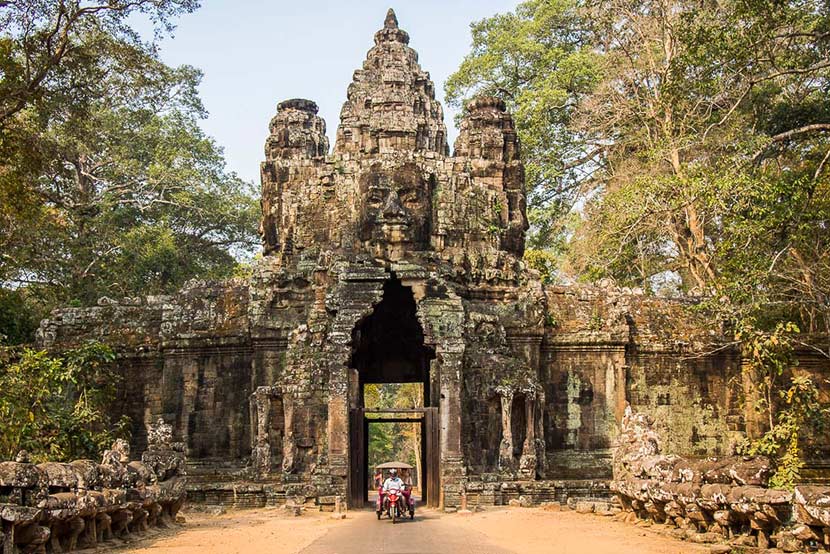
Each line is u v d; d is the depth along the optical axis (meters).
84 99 34.34
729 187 28.42
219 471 33.34
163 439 24.59
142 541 19.86
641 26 42.75
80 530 17.11
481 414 31.78
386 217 32.38
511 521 24.75
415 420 35.62
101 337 37.38
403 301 36.09
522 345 34.22
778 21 29.56
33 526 15.16
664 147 35.16
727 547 16.02
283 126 37.88
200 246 64.50
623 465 23.47
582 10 48.91
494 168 37.19
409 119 36.44
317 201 35.62
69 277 48.25
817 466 34.56
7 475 15.07
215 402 35.44
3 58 30.33
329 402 30.88
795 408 27.75
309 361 32.22
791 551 14.76
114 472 19.61
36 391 28.30
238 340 35.22
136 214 61.28
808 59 32.19
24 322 40.03
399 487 26.50
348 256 32.12
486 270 35.03
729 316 29.95
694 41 30.83
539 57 54.72
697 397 35.84
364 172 34.53
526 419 32.00
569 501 28.77
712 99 36.94
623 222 31.67
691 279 47.31
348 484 30.58
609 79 45.44
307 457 31.50
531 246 54.31
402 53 37.91
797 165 35.56
